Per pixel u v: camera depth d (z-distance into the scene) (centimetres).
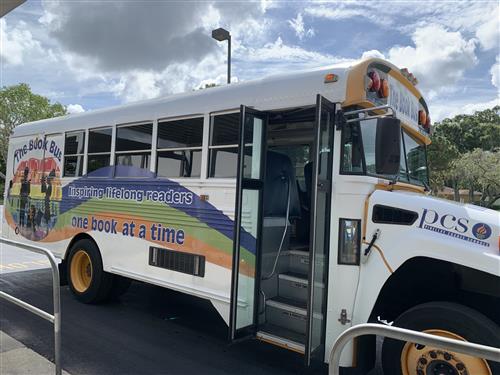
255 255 402
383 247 338
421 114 474
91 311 574
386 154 324
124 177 539
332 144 362
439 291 349
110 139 565
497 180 2789
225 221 421
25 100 3556
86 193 595
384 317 371
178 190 470
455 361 296
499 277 311
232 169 421
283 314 400
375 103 372
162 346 462
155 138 502
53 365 395
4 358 404
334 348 206
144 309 597
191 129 465
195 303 636
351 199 354
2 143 3488
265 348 463
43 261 921
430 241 317
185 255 459
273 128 477
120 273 537
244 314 392
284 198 454
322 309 357
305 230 496
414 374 315
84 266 620
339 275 354
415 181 462
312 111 401
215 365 416
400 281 359
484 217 310
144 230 508
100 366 404
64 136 643
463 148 3881
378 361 437
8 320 525
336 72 362
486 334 286
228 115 430
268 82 406
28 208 716
